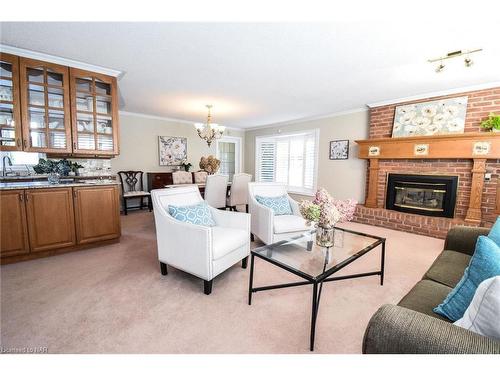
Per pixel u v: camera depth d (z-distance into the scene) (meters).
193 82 3.21
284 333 1.51
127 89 3.54
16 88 2.46
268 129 6.65
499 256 0.97
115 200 3.07
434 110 3.58
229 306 1.79
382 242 2.08
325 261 1.69
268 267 2.49
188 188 2.60
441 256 1.72
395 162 4.07
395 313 0.78
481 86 3.21
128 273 2.32
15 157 3.13
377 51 2.28
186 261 2.05
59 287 2.04
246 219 2.43
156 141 5.64
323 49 2.25
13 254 2.44
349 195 4.88
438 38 2.03
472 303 0.82
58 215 2.66
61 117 2.78
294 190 6.04
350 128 4.80
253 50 2.29
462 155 3.30
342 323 1.61
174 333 1.50
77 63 2.67
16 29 1.96
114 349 1.36
